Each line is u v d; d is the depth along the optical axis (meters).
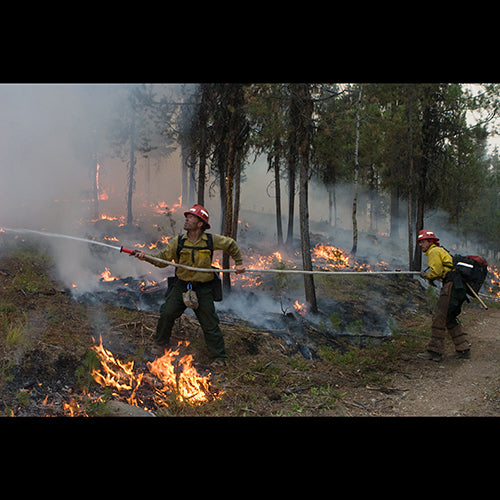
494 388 4.93
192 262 4.99
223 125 8.23
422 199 13.03
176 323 5.68
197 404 4.14
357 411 4.30
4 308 4.95
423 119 12.52
